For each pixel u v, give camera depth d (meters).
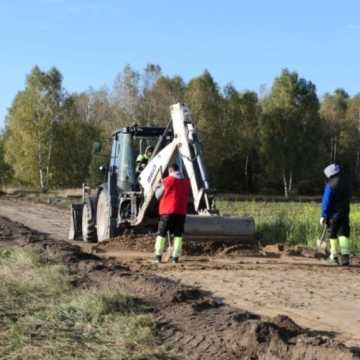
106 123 73.81
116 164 16.94
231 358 6.43
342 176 13.41
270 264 13.02
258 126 77.38
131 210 15.82
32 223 24.62
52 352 6.55
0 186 71.56
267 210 28.03
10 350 6.60
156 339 7.09
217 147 73.56
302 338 6.54
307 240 16.61
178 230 13.04
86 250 14.99
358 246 16.09
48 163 67.38
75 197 45.78
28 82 68.19
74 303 8.26
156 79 73.94
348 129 82.19
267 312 8.56
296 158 75.00
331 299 9.47
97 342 6.91
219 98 75.81
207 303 8.52
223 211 26.94
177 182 12.98
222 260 13.51
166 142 16.34
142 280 9.85
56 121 68.62
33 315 7.95
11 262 11.65
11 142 69.19
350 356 5.89
